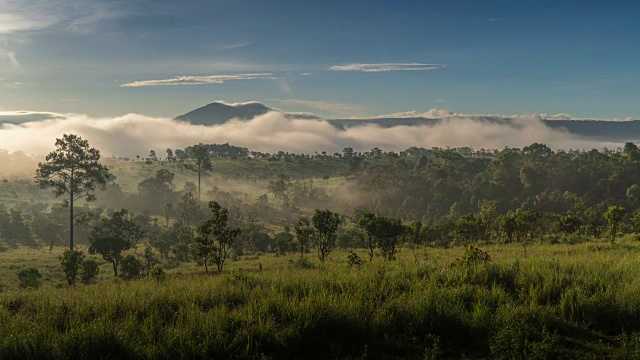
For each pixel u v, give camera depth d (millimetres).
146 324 7555
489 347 7184
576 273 11039
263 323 7609
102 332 7023
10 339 6758
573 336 7676
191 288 10383
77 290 11852
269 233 120562
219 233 39906
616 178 138125
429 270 12242
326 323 7758
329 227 35938
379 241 33500
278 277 12047
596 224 53812
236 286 10797
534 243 37844
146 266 62812
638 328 7898
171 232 87375
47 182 71000
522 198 140875
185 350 6699
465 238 50125
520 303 9148
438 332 7812
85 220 72812
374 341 7430
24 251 91688
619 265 12039
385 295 9438
